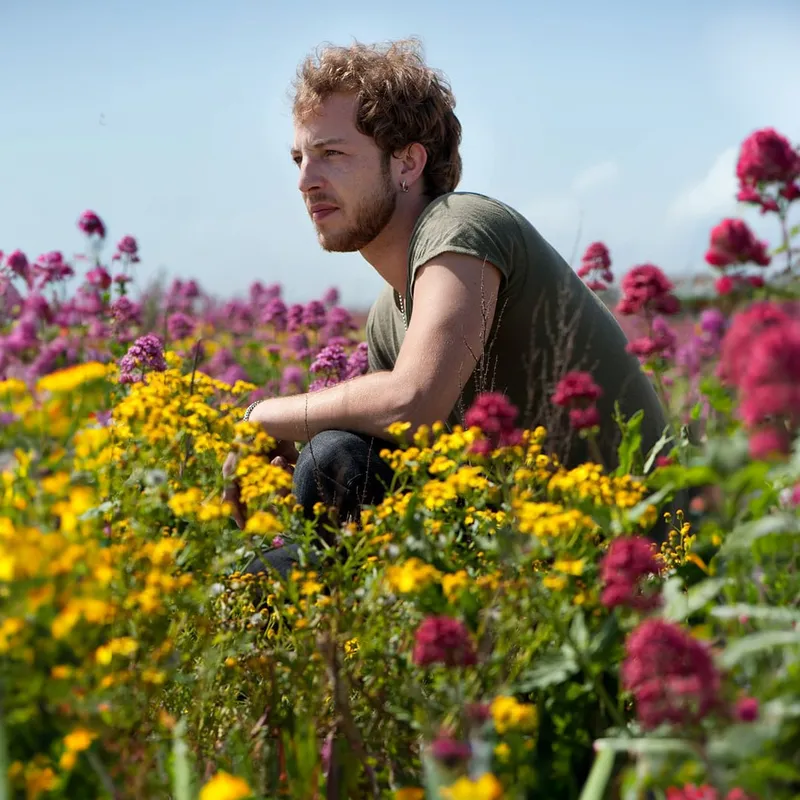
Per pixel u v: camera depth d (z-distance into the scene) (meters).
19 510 2.72
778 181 2.81
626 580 2.64
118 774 2.51
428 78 4.85
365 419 4.16
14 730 2.50
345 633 3.02
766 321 2.35
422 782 2.75
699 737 2.16
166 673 2.73
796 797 2.23
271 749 2.95
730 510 2.63
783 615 2.36
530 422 4.32
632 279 3.31
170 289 14.21
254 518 3.03
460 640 2.48
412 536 3.09
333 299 11.99
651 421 4.57
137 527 3.05
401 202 4.87
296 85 4.94
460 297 4.16
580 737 2.85
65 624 2.38
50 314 4.92
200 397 3.94
